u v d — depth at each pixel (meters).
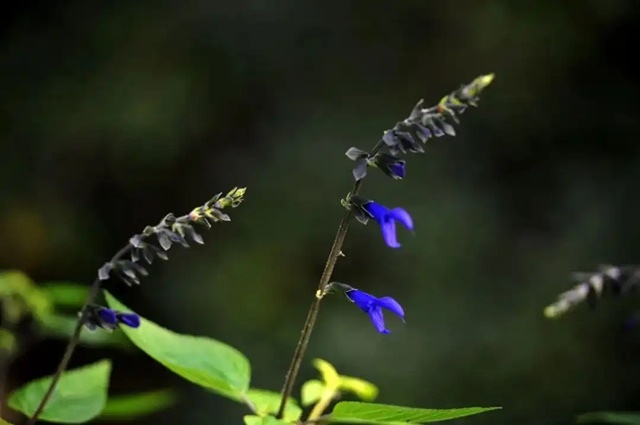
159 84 9.81
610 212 9.38
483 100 9.72
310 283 9.24
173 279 9.45
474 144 9.63
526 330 8.97
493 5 9.74
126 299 9.55
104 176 9.89
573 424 8.74
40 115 9.97
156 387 9.59
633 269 3.55
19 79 10.08
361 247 9.23
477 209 9.37
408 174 9.38
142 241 2.79
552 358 8.88
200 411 9.24
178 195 9.82
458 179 9.48
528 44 9.73
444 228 9.24
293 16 9.81
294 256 9.28
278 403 3.49
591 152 9.73
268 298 9.22
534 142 9.73
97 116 9.84
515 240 9.37
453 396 8.75
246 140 9.74
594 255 9.22
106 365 3.63
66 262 9.87
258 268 9.28
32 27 10.27
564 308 3.50
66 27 10.20
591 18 9.75
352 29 9.80
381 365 8.79
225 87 9.77
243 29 9.84
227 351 3.43
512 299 9.11
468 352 8.88
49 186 9.89
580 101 9.79
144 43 9.95
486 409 2.58
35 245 9.80
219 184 9.68
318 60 9.78
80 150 9.85
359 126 9.57
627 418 3.90
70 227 9.85
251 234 9.39
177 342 3.39
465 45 9.75
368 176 9.34
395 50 9.79
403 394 8.70
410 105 9.70
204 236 9.47
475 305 9.05
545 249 9.33
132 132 9.79
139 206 9.91
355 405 2.76
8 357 5.10
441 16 9.76
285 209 9.39
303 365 8.90
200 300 9.30
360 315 9.05
